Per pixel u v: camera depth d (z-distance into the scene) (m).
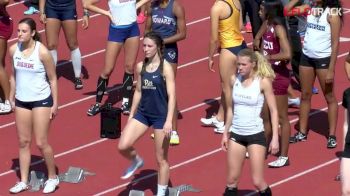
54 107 43.06
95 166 46.75
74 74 57.50
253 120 39.88
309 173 45.53
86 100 54.41
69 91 55.50
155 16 48.00
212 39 47.19
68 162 47.19
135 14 51.16
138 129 41.47
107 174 45.91
